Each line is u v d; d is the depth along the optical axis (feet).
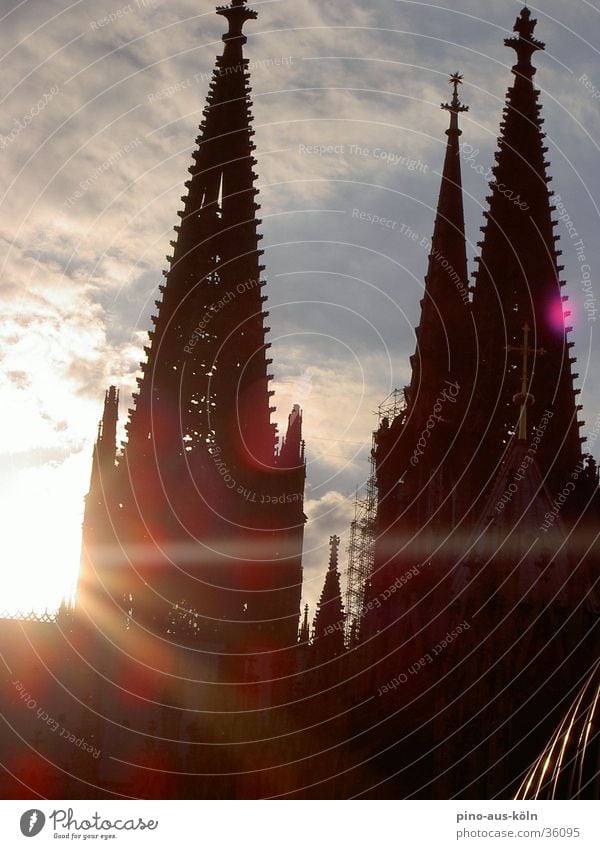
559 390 381.40
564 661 277.44
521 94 415.64
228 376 407.03
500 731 277.85
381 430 385.09
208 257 415.44
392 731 322.34
